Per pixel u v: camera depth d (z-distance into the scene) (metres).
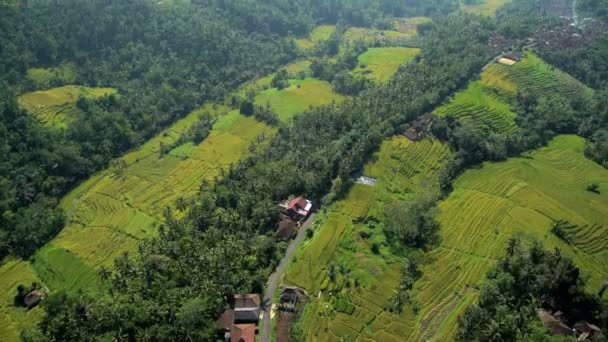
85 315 98.31
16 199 148.88
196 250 109.88
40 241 142.12
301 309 101.12
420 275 111.75
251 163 150.25
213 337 93.56
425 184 141.25
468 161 151.88
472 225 126.56
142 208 152.75
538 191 139.38
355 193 134.00
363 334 97.25
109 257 134.50
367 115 155.75
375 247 118.00
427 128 159.12
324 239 118.69
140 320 93.31
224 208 131.12
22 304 121.44
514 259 104.12
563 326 91.62
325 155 140.75
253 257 110.31
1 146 154.88
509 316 90.06
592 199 137.50
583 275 107.81
